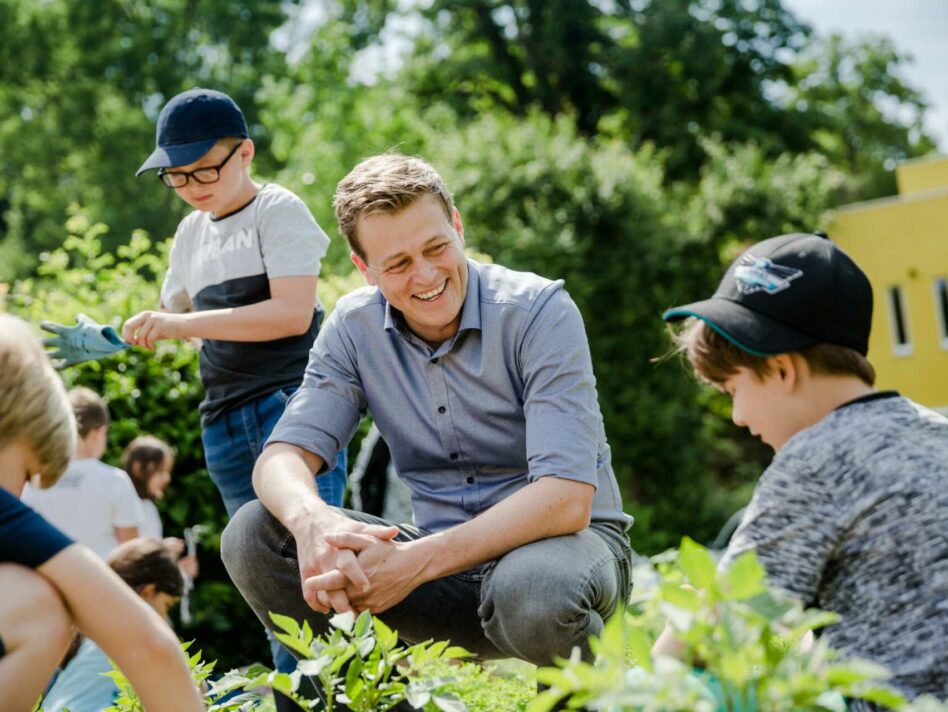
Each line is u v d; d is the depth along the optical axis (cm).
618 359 1947
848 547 205
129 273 707
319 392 300
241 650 669
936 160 2486
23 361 192
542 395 277
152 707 193
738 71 2898
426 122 2666
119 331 658
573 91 2917
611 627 150
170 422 655
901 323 2248
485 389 289
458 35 3006
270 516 283
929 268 2194
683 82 2838
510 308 284
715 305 230
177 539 630
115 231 2705
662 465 1936
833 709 172
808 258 225
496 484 297
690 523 1898
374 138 2214
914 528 200
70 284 714
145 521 548
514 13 2925
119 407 645
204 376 379
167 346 657
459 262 282
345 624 204
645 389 1930
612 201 1958
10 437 191
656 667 149
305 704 206
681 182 2553
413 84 2989
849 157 4272
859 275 225
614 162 2031
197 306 377
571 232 1897
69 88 2880
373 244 277
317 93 2505
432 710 201
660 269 1962
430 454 299
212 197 358
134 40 2962
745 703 149
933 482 201
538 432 274
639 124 2812
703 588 150
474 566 264
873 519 202
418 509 304
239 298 363
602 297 1947
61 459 198
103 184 2778
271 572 281
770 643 149
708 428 2073
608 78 2844
